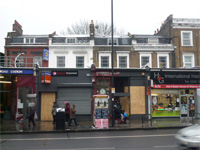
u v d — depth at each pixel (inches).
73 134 539.5
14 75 816.9
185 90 870.4
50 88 804.6
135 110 827.4
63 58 1015.6
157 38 1090.1
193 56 1058.1
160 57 1040.8
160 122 738.2
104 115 625.0
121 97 864.9
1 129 593.9
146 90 834.8
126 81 860.0
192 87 856.3
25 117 596.7
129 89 834.2
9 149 361.1
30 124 696.4
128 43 1065.5
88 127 630.5
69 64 1007.6
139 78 840.9
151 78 840.3
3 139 467.5
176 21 1075.3
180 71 855.7
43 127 631.2
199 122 722.2
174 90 864.3
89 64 1008.2
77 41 1067.9
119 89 871.1
